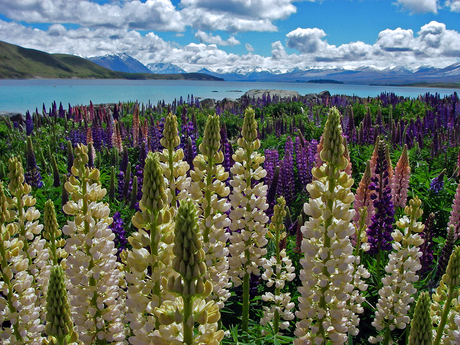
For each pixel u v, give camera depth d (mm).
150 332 2459
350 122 15672
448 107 26516
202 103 39594
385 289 4117
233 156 4547
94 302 3084
